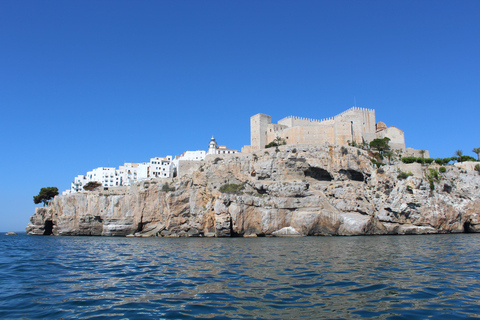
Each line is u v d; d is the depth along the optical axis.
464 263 35.03
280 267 33.00
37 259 43.41
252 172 115.62
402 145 128.88
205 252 50.12
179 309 19.19
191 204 109.50
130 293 23.28
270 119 143.38
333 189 105.19
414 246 55.12
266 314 17.97
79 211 123.75
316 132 126.56
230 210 98.25
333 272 29.64
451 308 18.86
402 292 22.28
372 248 52.47
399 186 99.69
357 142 127.06
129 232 115.94
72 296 22.70
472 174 105.75
